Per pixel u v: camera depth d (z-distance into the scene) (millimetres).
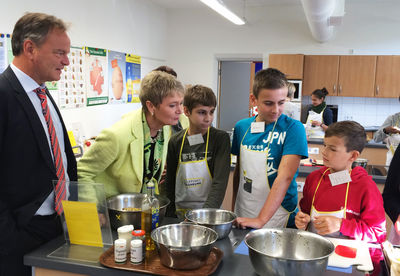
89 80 4863
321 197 1670
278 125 1719
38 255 1300
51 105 1564
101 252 1324
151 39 6887
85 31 4730
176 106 1528
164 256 1178
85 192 1352
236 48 7309
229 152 1808
